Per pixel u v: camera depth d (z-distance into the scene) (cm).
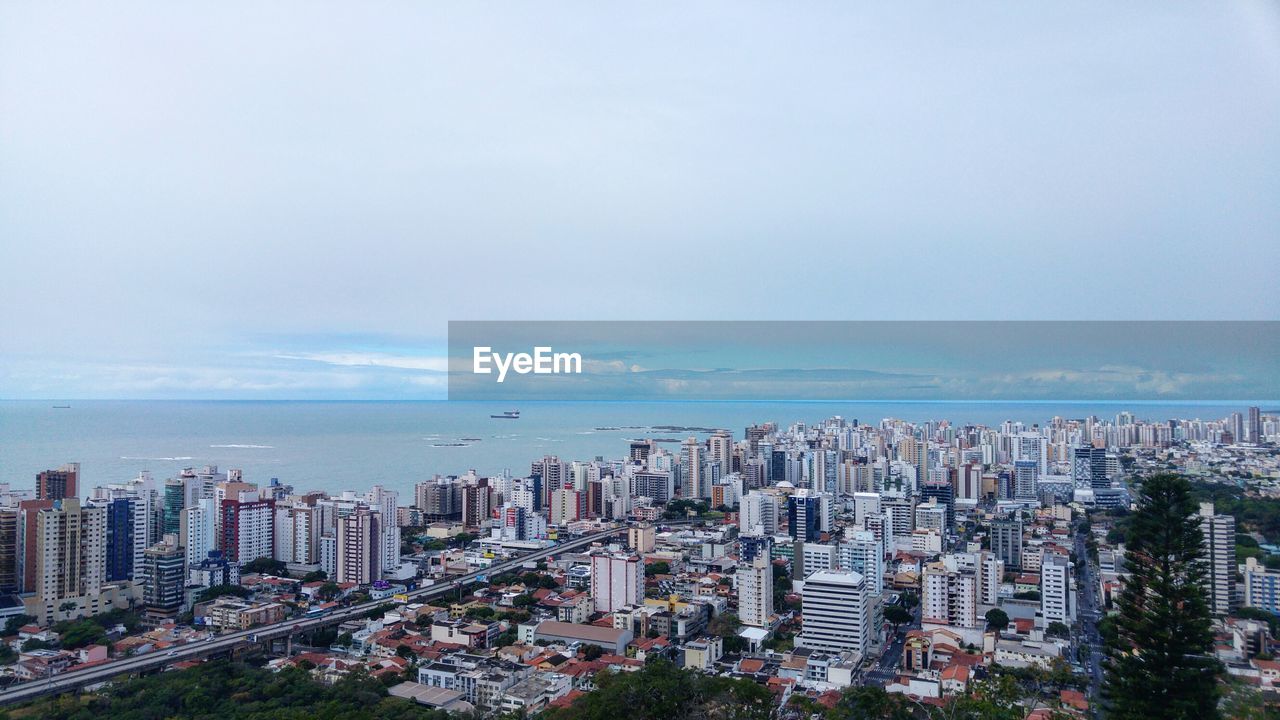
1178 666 4484
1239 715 4381
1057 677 5909
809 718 6031
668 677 5381
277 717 6319
